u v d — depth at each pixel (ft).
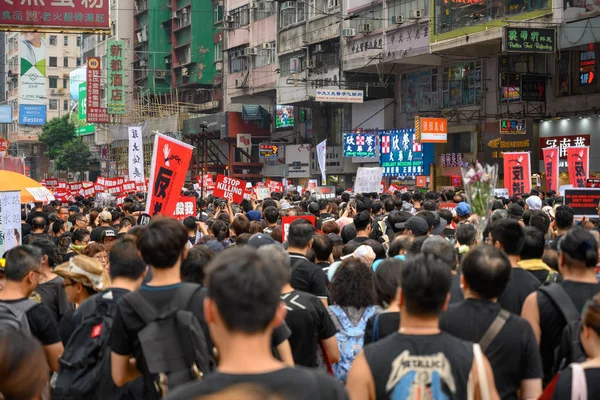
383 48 127.75
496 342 12.43
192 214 41.88
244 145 179.42
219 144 203.31
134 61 239.91
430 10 115.55
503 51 96.37
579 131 102.42
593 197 37.76
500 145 114.11
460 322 12.67
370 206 44.39
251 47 176.35
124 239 16.33
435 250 16.85
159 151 31.68
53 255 21.34
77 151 274.36
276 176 174.91
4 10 62.49
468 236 22.20
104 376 14.33
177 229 13.32
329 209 46.52
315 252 24.11
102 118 224.33
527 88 106.11
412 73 135.74
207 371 12.54
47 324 16.08
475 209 17.69
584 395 10.68
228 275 8.11
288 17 157.79
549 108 106.63
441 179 126.31
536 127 108.58
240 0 182.50
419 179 121.19
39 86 332.60
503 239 16.63
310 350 16.89
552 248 23.03
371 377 10.77
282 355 14.30
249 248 8.59
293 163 166.81
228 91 188.24
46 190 43.86
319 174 159.63
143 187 85.71
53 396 14.65
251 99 182.60
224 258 8.34
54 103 340.39
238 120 182.39
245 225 32.99
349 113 153.17
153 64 231.71
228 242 33.32
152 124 207.82
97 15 64.18
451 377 10.59
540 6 98.37
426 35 117.91
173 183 32.04
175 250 13.23
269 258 8.55
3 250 30.07
